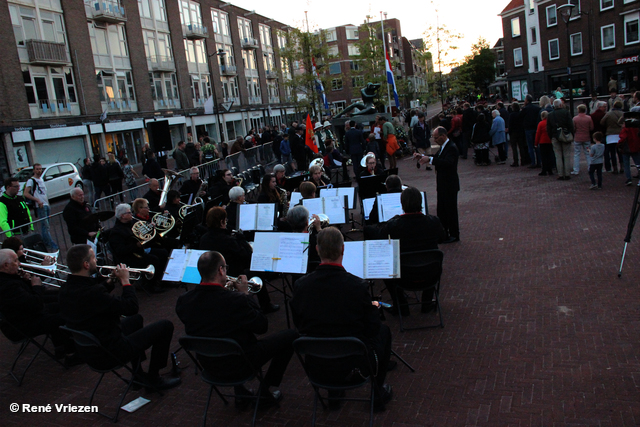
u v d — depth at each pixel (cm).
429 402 403
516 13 4247
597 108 1236
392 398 415
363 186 916
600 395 383
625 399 374
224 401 436
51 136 2717
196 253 519
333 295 363
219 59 4612
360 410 407
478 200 1119
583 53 3597
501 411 379
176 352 507
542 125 1242
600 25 3416
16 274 526
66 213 804
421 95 3678
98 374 533
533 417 368
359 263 464
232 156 1587
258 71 5334
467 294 613
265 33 5566
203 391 471
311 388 453
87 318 418
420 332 530
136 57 3512
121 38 3406
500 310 555
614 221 817
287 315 580
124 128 3281
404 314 578
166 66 3844
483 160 1609
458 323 538
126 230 722
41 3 2761
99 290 423
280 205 838
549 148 1260
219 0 4659
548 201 1016
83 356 436
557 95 2006
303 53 3791
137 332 455
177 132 3966
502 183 1272
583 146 1216
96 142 3084
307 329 371
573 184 1139
